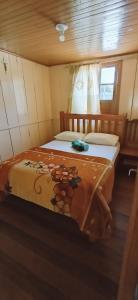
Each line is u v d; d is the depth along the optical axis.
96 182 1.60
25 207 2.14
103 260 1.42
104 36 2.07
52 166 1.95
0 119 2.79
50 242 1.61
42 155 2.37
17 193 1.90
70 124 3.66
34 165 1.98
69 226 1.81
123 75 2.95
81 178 1.65
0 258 1.45
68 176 1.70
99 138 2.97
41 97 3.69
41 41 2.23
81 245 1.57
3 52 2.68
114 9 1.44
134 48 2.55
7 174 1.94
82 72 3.25
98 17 1.59
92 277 1.29
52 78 3.80
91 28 1.83
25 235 1.69
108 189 1.83
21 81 3.11
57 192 1.60
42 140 3.93
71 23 1.71
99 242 1.60
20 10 1.44
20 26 1.77
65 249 1.53
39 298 1.16
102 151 2.61
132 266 0.52
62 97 3.79
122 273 0.56
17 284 1.25
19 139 3.25
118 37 2.10
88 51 2.70
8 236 1.68
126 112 3.11
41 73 3.59
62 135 3.37
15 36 2.05
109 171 1.92
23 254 1.48
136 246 0.49
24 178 1.81
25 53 2.80
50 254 1.48
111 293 1.18
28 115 3.39
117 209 2.05
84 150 2.62
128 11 1.47
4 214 2.01
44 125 3.93
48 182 1.67
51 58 3.12
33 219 1.92
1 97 2.75
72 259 1.43
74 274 1.31
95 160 2.17
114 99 3.15
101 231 1.55
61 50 2.65
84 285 1.23
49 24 1.73
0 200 2.17
